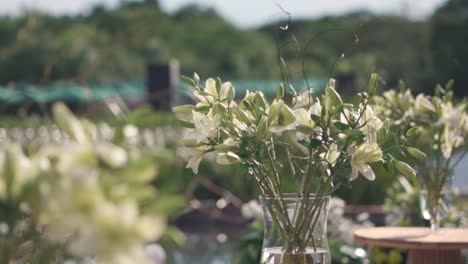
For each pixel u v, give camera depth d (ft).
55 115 3.93
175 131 21.62
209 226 27.48
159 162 4.14
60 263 3.98
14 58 95.50
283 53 78.54
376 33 94.07
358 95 8.28
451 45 94.38
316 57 95.91
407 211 16.88
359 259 16.05
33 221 4.05
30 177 3.92
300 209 8.13
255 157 8.00
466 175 31.45
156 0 114.21
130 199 3.73
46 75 17.13
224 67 121.29
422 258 11.96
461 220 16.06
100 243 3.55
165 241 3.94
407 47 94.58
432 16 96.02
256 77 121.08
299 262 8.09
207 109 8.01
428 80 93.50
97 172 3.73
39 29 96.53
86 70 18.60
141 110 5.94
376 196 25.96
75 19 104.01
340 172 8.61
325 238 8.28
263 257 8.24
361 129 8.14
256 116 7.76
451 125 11.88
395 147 8.42
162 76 34.24
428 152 12.18
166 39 115.14
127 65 102.27
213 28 121.60
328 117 7.75
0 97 21.57
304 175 8.16
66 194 3.62
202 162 27.35
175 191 3.95
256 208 16.43
